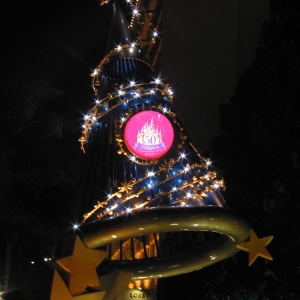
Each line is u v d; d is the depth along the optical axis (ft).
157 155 17.34
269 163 33.32
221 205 17.26
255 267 32.53
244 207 34.32
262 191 34.14
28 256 74.84
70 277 12.06
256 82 36.50
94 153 18.48
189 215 15.61
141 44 22.59
